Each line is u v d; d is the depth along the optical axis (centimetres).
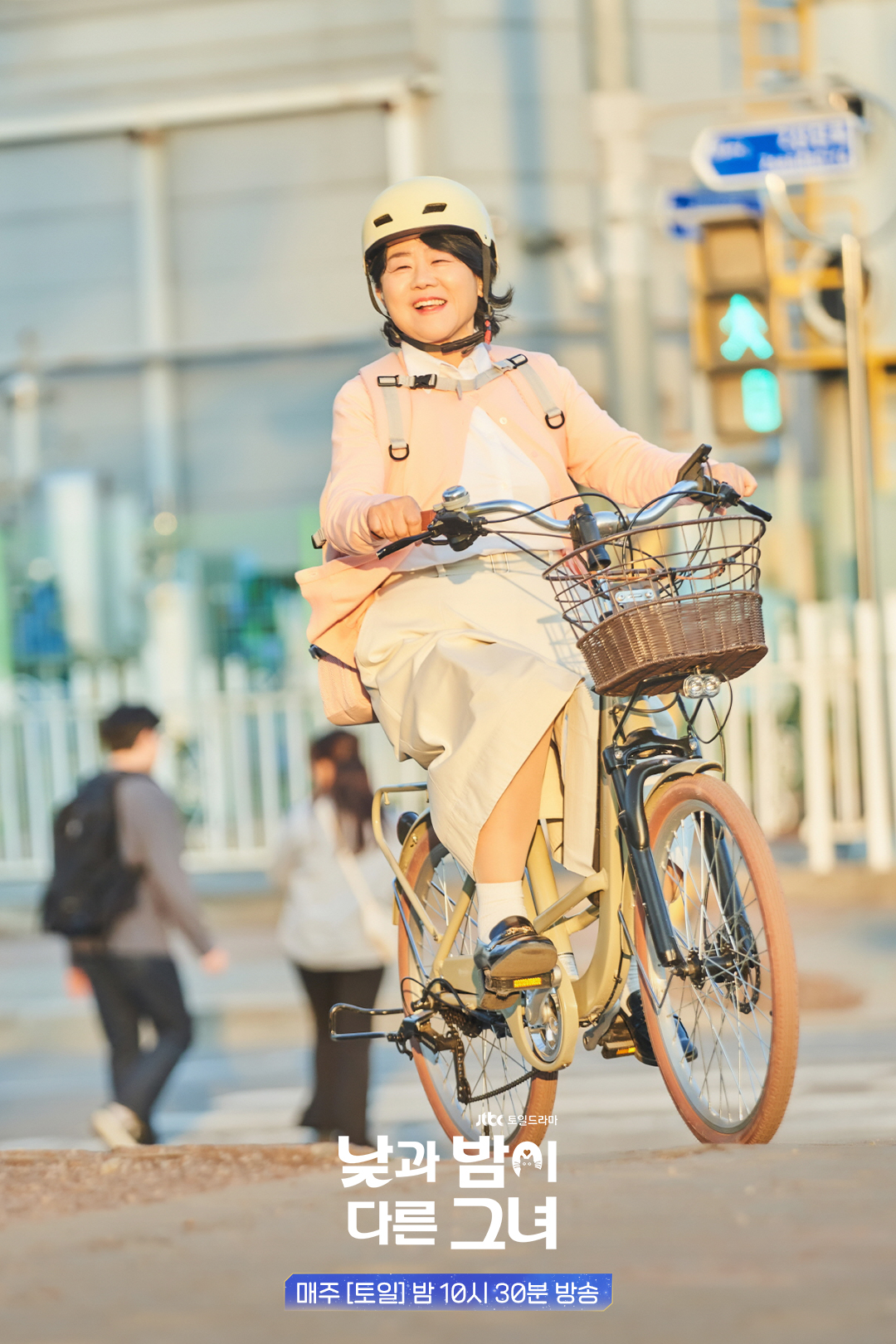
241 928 3572
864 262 3772
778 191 3047
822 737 3419
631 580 909
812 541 4397
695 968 940
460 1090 1131
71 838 2016
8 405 4875
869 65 4481
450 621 1016
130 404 4853
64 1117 2306
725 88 4622
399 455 1042
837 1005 2522
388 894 1975
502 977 961
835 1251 671
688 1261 671
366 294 4753
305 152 4747
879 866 3375
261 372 4806
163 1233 795
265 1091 2425
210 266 4819
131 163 4828
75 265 4869
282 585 4566
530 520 959
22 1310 661
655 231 4591
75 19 4819
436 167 4625
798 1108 1914
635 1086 2214
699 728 3359
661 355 4616
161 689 4472
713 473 991
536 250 4581
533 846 1014
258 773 3762
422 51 4622
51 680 4522
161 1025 2014
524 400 1073
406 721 1018
